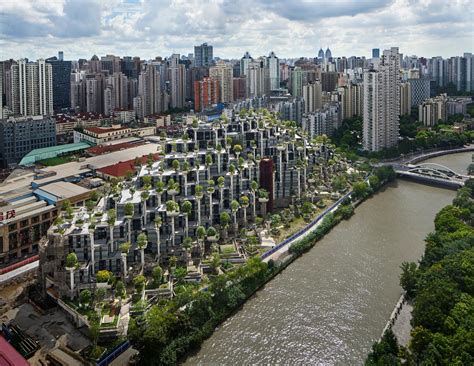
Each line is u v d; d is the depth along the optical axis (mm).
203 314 174000
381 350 145875
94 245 197500
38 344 163500
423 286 171750
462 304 150500
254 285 198250
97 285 184875
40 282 196875
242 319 180125
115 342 161625
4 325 173000
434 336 139375
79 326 173750
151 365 151375
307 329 173375
